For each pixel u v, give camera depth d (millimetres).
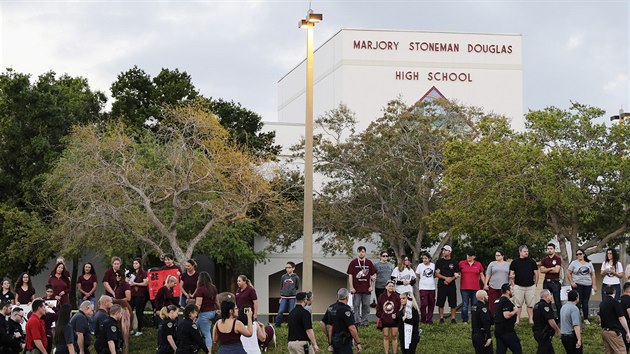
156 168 35500
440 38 62375
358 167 43906
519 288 24125
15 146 45594
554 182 30594
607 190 30312
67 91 49188
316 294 56406
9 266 43906
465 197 35156
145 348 23016
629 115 45500
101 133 41938
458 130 44625
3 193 45688
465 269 24906
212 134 35750
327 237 52750
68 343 17406
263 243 51562
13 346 18875
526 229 33719
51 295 21625
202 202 33969
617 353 20234
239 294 20703
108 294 22906
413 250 43875
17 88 46031
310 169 22641
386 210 43375
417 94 61812
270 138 48781
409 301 21156
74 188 33375
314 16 22828
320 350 22625
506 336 19812
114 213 32438
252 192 34750
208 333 20312
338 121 46250
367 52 61438
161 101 47438
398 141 43281
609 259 24078
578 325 19625
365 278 24078
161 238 39156
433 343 23219
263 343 22359
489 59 62750
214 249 44688
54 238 38719
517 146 32281
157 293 23375
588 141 31531
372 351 22172
